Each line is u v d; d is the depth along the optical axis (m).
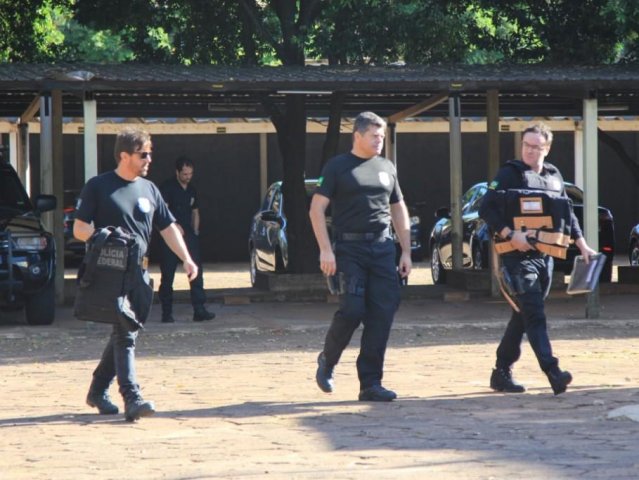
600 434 20.11
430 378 27.88
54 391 26.91
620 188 84.56
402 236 24.28
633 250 58.59
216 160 83.38
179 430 21.27
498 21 56.31
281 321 41.62
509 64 50.47
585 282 24.58
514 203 24.17
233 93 50.62
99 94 50.44
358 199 23.67
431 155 83.88
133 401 22.19
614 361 30.88
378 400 24.19
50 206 40.25
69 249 70.06
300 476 17.12
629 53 55.31
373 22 52.28
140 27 55.09
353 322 23.88
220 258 83.69
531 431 20.53
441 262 57.38
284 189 52.81
